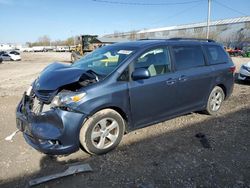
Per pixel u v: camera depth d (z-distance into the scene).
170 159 3.79
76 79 3.67
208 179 3.30
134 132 4.77
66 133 3.53
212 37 61.19
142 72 3.99
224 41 57.91
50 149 3.55
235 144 4.28
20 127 4.08
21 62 32.56
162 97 4.54
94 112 3.74
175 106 4.84
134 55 4.22
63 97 3.54
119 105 3.96
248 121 5.37
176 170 3.50
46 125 3.61
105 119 3.90
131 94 4.08
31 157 3.87
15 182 3.26
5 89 9.59
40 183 3.21
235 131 4.83
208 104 5.57
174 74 4.71
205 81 5.32
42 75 4.16
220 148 4.14
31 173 3.45
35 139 3.69
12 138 4.54
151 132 4.77
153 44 4.55
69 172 3.41
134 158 3.82
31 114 3.73
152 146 4.21
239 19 58.44
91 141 3.80
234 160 3.76
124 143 4.32
